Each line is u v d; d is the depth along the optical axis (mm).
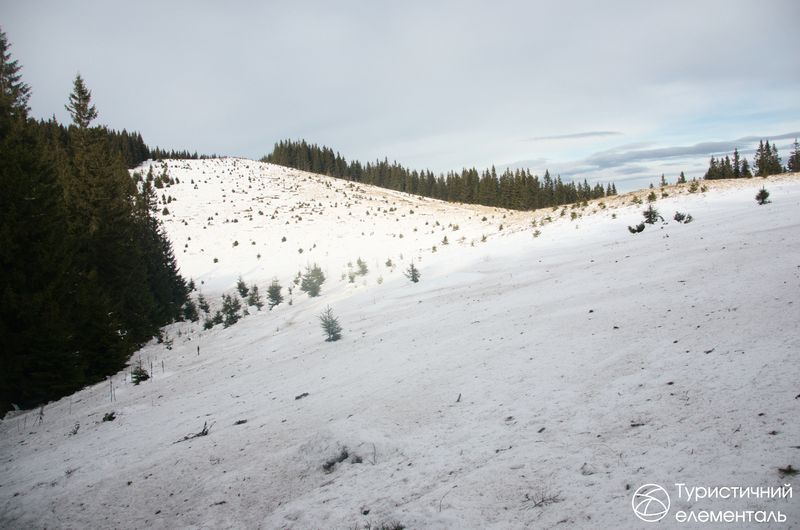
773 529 3051
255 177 96062
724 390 5480
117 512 6352
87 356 17422
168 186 81250
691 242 17641
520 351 9703
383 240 50844
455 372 9352
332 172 141500
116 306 21703
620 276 14945
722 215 22641
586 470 4512
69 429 11695
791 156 80062
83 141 30797
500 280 20859
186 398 12742
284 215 67375
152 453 8398
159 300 31812
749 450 4070
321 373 12211
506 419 6430
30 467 9094
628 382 6594
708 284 11094
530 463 4957
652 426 5090
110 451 9039
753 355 6293
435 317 16328
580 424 5652
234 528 5234
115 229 26125
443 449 5934
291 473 6301
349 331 17844
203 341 24453
